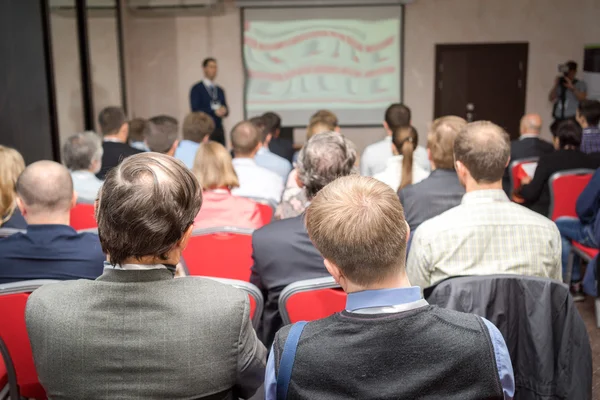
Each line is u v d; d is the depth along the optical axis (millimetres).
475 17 8445
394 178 3240
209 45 8539
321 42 8500
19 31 5031
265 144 4938
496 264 1729
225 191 2570
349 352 988
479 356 980
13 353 1763
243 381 1156
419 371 978
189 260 2297
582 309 3658
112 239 1077
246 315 1137
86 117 6590
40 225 1803
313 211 1089
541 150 4859
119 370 1060
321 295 1724
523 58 8508
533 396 1526
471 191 1856
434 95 8625
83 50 6465
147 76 8602
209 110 7777
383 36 8469
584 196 3377
